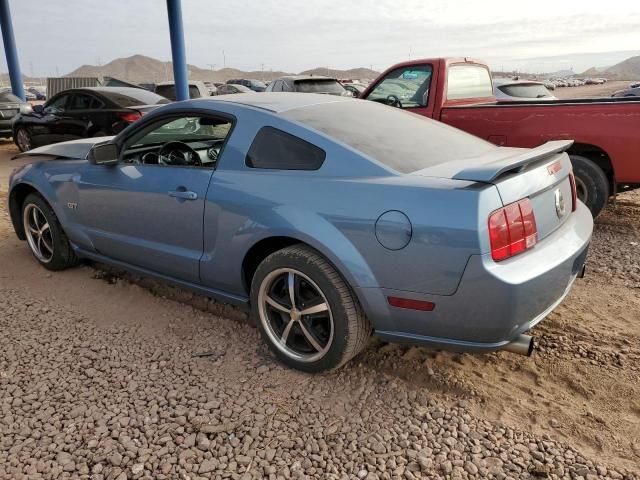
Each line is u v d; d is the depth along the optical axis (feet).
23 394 9.57
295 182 9.64
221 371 10.31
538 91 37.83
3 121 44.32
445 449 8.18
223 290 11.39
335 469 7.82
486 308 8.15
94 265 15.88
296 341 10.40
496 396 9.43
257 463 7.95
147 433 8.56
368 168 9.23
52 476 7.71
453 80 21.20
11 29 58.90
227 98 11.74
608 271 15.11
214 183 10.66
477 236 7.95
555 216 9.54
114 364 10.54
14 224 16.37
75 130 33.47
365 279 8.82
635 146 16.63
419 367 10.30
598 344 11.06
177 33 39.75
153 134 13.57
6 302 13.37
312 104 11.37
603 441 8.30
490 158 10.07
